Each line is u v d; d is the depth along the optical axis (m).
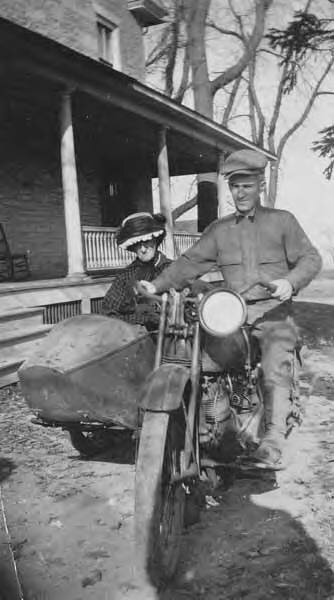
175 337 2.82
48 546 2.82
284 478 3.64
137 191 16.72
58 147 13.44
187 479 2.61
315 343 9.18
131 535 2.94
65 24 13.73
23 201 12.45
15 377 6.21
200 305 2.46
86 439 4.09
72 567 2.61
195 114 12.62
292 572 2.54
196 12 19.00
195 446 2.74
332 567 2.56
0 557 2.25
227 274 3.15
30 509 3.26
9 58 7.91
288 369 3.04
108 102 10.35
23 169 12.44
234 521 3.05
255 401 3.20
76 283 8.94
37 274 12.65
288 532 2.91
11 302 7.47
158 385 2.49
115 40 16.09
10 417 5.16
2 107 10.74
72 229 9.33
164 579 2.42
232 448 2.95
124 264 11.06
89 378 2.71
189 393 2.77
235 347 2.85
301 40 21.17
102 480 3.71
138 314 3.29
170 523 2.57
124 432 3.56
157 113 11.94
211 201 19.86
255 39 22.23
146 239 3.62
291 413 3.09
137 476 2.30
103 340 2.86
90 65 8.83
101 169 15.33
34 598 2.32
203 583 2.47
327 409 5.31
